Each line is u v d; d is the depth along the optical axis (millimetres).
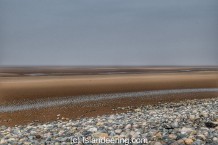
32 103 28297
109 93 35344
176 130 13180
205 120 15383
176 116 17375
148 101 29953
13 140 13586
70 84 42969
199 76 60719
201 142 11016
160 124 15000
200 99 31062
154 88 40719
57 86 40062
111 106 27062
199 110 19531
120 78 55688
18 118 22188
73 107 26500
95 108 26078
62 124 17812
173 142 11305
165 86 43156
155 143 11320
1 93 32844
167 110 21703
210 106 21875
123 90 38188
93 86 41312
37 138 13898
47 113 23953
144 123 15414
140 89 39344
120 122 16516
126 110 25016
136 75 65688
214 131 12766
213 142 11062
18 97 31156
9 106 26812
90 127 15516
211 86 43906
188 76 61188
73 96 32656
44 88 37750
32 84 41375
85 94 34250
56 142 12703
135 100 30500
